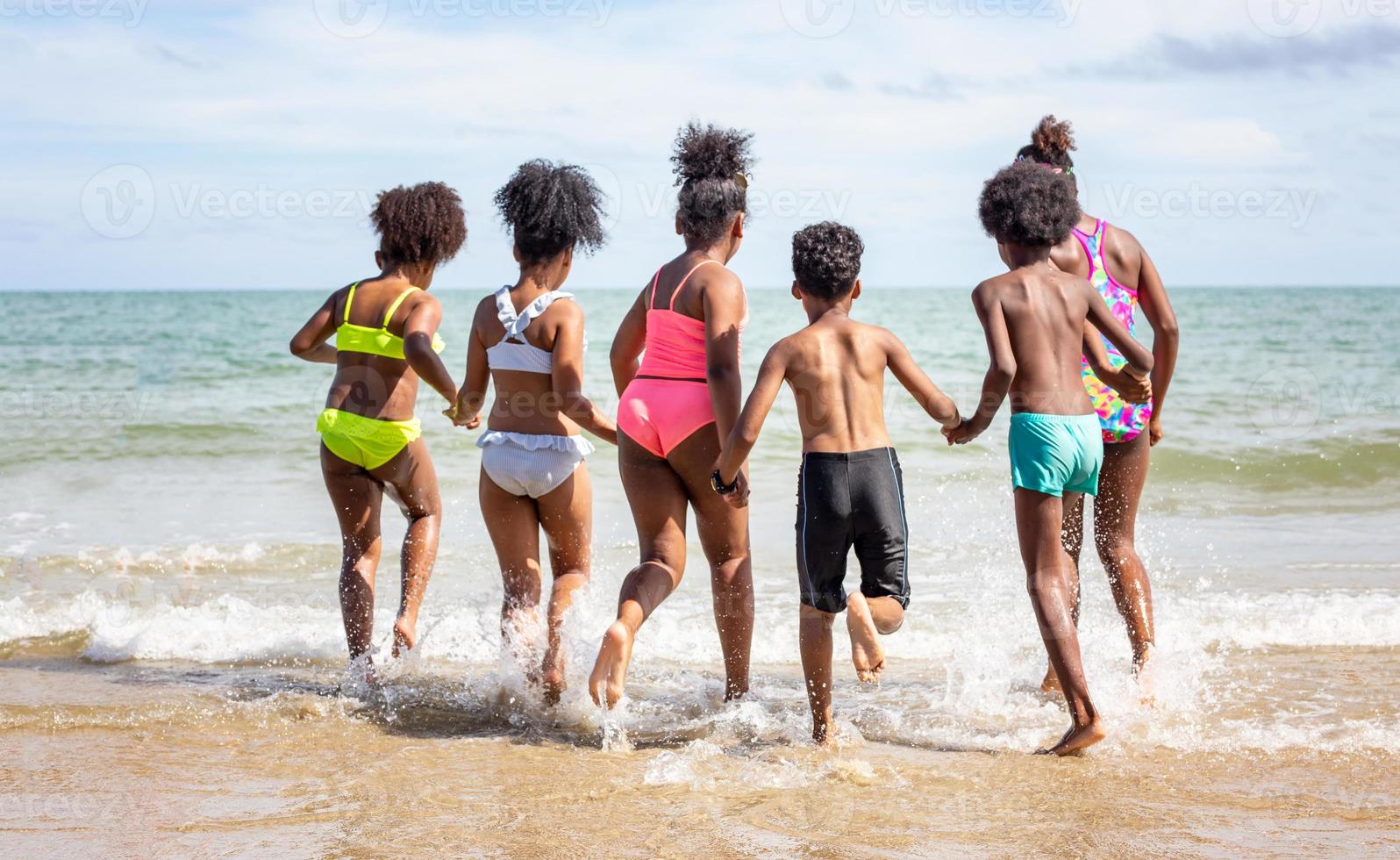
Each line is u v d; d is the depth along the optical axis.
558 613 4.20
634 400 4.05
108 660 4.86
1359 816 3.07
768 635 5.28
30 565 6.31
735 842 2.89
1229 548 6.91
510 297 4.28
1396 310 40.75
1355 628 5.17
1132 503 4.37
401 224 4.66
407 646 4.62
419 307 4.55
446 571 6.30
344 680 4.53
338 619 5.48
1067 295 3.96
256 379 16.08
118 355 20.95
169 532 7.16
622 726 4.02
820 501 3.74
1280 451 9.83
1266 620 5.29
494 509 4.33
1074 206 4.01
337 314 4.71
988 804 3.18
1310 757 3.58
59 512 7.67
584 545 4.44
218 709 4.14
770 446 10.39
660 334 4.05
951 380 16.19
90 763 3.52
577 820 3.05
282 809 3.13
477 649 5.04
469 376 4.48
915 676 4.72
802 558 3.80
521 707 4.24
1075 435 3.86
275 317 36.09
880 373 3.86
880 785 3.35
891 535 3.78
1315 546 6.97
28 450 9.91
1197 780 3.38
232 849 2.84
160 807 3.14
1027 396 3.89
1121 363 4.32
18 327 31.39
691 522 7.55
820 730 3.78
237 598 5.76
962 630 5.30
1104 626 5.31
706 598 5.84
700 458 4.01
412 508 4.83
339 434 4.57
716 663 4.91
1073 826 3.00
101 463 9.45
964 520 7.57
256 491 8.48
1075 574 4.47
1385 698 4.21
